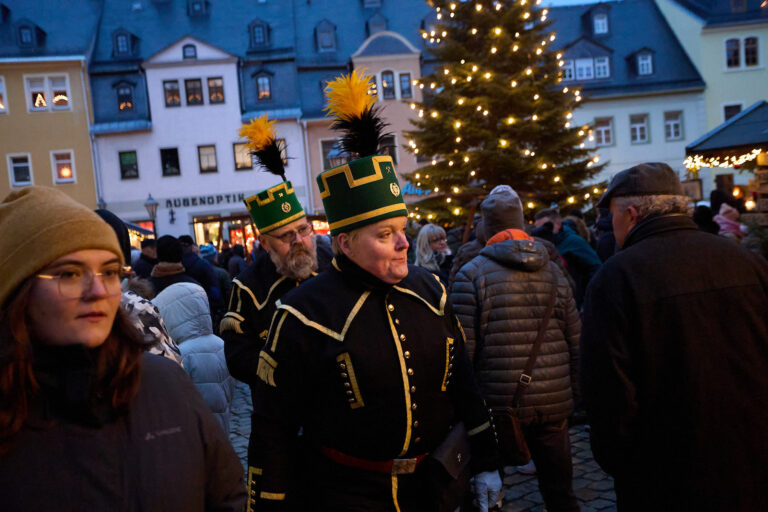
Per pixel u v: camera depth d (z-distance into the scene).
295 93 27.06
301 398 1.77
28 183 25.92
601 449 1.81
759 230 5.70
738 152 6.07
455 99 13.49
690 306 1.70
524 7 13.47
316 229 17.19
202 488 1.24
